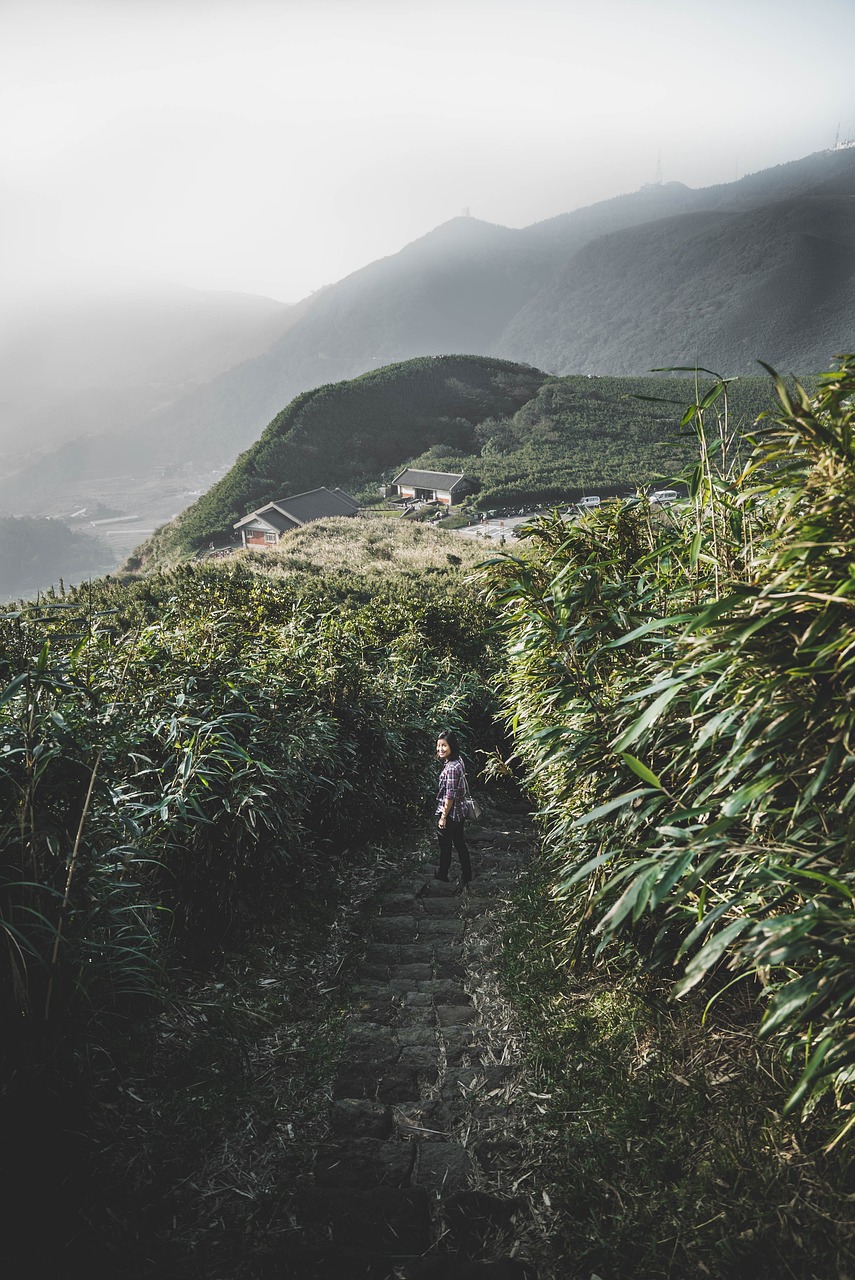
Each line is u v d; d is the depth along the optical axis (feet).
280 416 329.93
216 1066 9.89
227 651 15.99
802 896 6.27
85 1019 8.84
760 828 7.63
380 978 12.78
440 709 26.53
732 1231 6.76
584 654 12.01
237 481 283.38
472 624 39.14
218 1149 8.57
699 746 6.95
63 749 8.98
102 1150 8.14
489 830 22.68
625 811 9.27
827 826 6.75
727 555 8.76
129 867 10.64
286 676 17.51
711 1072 8.76
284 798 13.96
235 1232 7.48
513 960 12.81
